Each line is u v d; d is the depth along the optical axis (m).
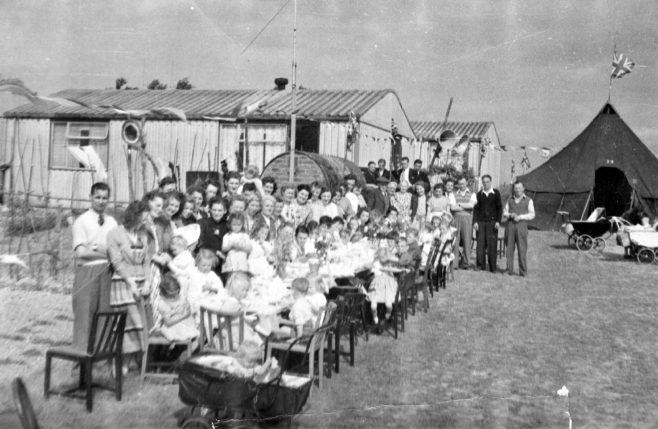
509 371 5.86
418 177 15.15
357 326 7.32
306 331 5.63
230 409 3.92
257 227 6.49
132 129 9.99
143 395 4.58
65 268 5.16
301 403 4.22
